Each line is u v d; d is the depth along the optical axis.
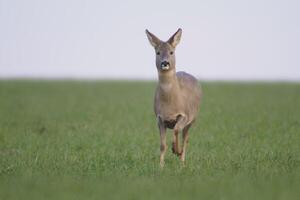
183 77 66.00
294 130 84.69
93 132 86.56
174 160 65.19
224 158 65.31
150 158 66.31
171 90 61.81
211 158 65.25
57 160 65.00
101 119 101.75
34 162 63.56
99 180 53.84
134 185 50.94
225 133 83.12
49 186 50.72
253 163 61.88
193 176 55.78
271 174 55.28
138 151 70.69
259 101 132.00
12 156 68.50
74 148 73.69
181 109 62.38
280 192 47.75
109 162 63.88
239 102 129.00
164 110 62.12
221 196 47.03
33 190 49.44
